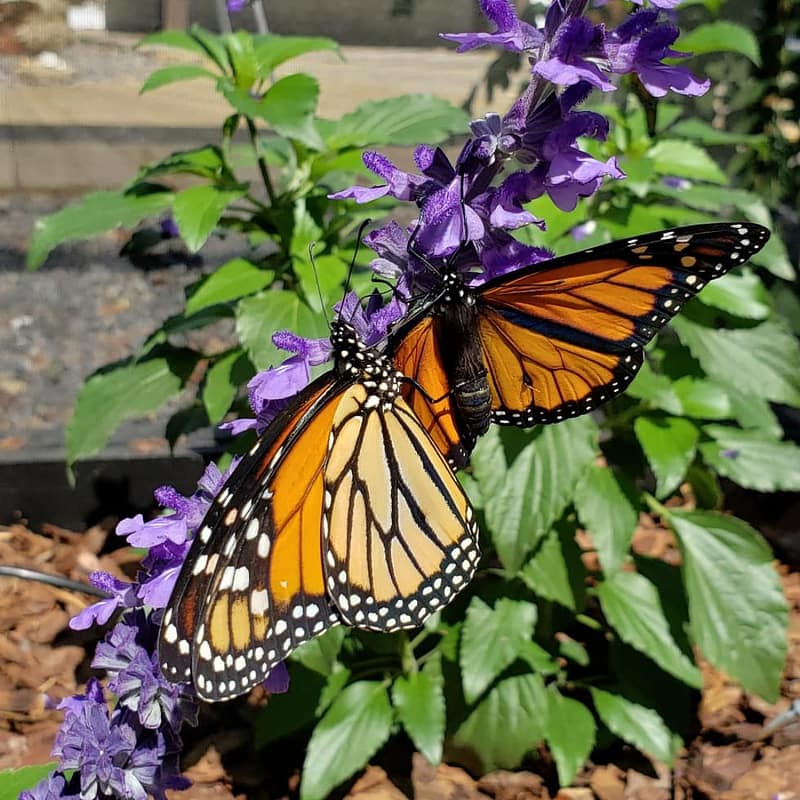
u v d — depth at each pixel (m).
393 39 1.41
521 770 0.58
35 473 0.75
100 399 0.61
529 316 0.40
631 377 0.40
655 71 0.40
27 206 1.21
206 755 0.59
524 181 0.40
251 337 0.53
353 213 0.59
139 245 0.65
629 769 0.59
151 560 0.41
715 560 0.57
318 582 0.38
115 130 1.28
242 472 0.37
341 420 0.38
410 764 0.59
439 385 0.40
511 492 0.53
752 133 0.89
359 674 0.57
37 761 0.57
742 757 0.59
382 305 0.41
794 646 0.67
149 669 0.42
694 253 0.38
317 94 0.54
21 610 0.67
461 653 0.54
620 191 0.61
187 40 0.57
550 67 0.39
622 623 0.57
